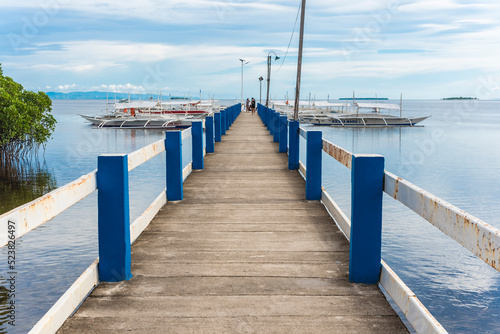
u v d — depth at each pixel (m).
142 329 2.99
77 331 2.96
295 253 4.57
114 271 3.80
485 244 1.94
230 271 4.07
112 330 2.97
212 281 3.83
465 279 10.07
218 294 3.56
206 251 4.64
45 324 2.73
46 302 8.38
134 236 4.97
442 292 9.45
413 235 13.25
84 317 3.16
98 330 2.97
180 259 4.40
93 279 3.68
